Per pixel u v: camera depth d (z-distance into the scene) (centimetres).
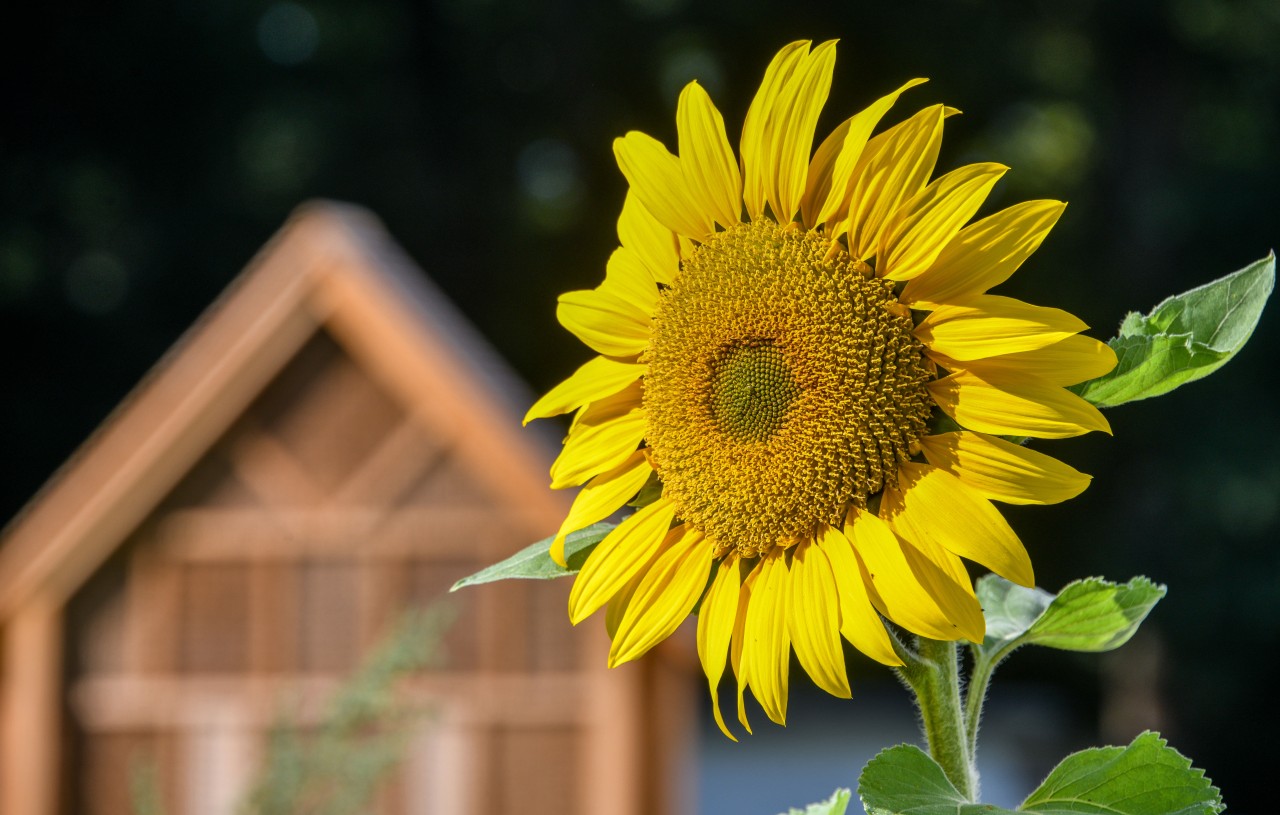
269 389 693
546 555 188
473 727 679
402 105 2031
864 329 168
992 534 158
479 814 674
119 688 696
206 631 699
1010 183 1789
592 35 1900
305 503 695
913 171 167
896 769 152
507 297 1961
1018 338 159
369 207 1967
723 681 1562
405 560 691
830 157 176
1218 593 1529
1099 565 1623
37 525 686
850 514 169
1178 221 1681
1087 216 1798
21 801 686
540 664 681
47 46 1850
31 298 1770
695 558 177
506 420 681
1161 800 153
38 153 1869
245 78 1942
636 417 187
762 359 174
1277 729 1565
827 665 165
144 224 1881
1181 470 1564
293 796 443
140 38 1875
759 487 172
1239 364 1562
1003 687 1844
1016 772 1403
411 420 686
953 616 158
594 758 674
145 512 692
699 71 1823
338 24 2025
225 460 698
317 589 696
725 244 179
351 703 452
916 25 1786
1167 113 1767
